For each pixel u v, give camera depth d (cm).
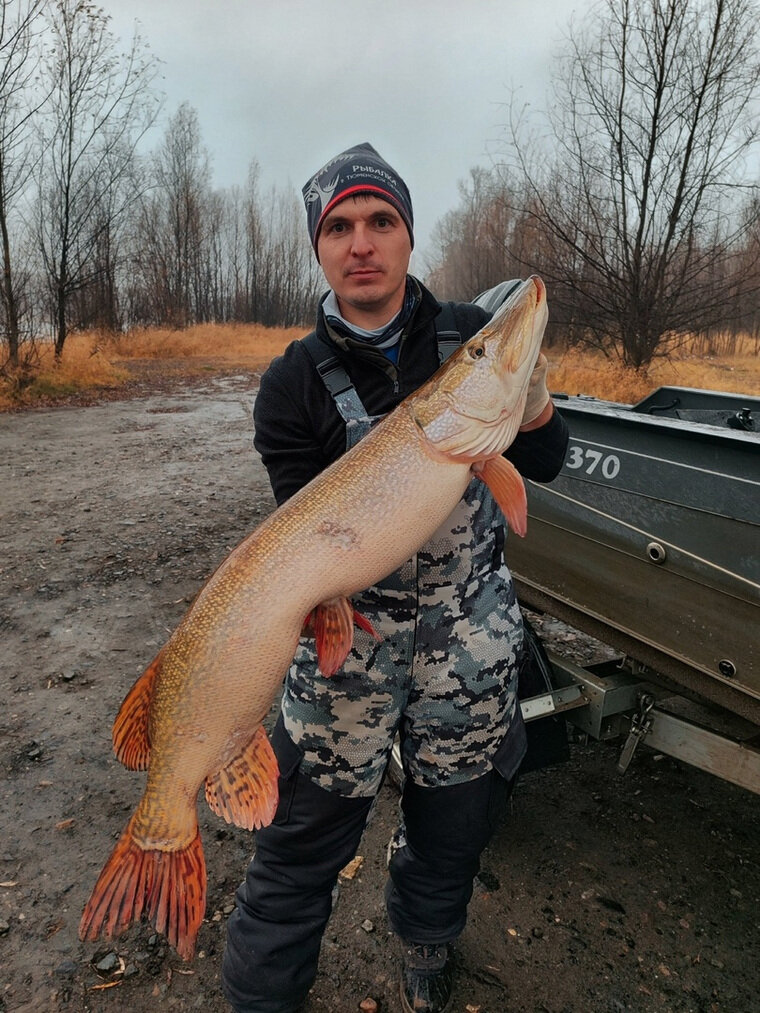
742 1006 196
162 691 151
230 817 152
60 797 281
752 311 1139
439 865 185
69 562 529
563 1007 197
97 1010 196
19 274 1505
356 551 152
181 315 3853
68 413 1312
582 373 1188
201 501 694
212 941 219
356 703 170
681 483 225
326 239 164
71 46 1518
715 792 289
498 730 178
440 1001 196
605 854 254
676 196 1085
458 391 157
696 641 228
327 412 170
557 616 284
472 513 170
